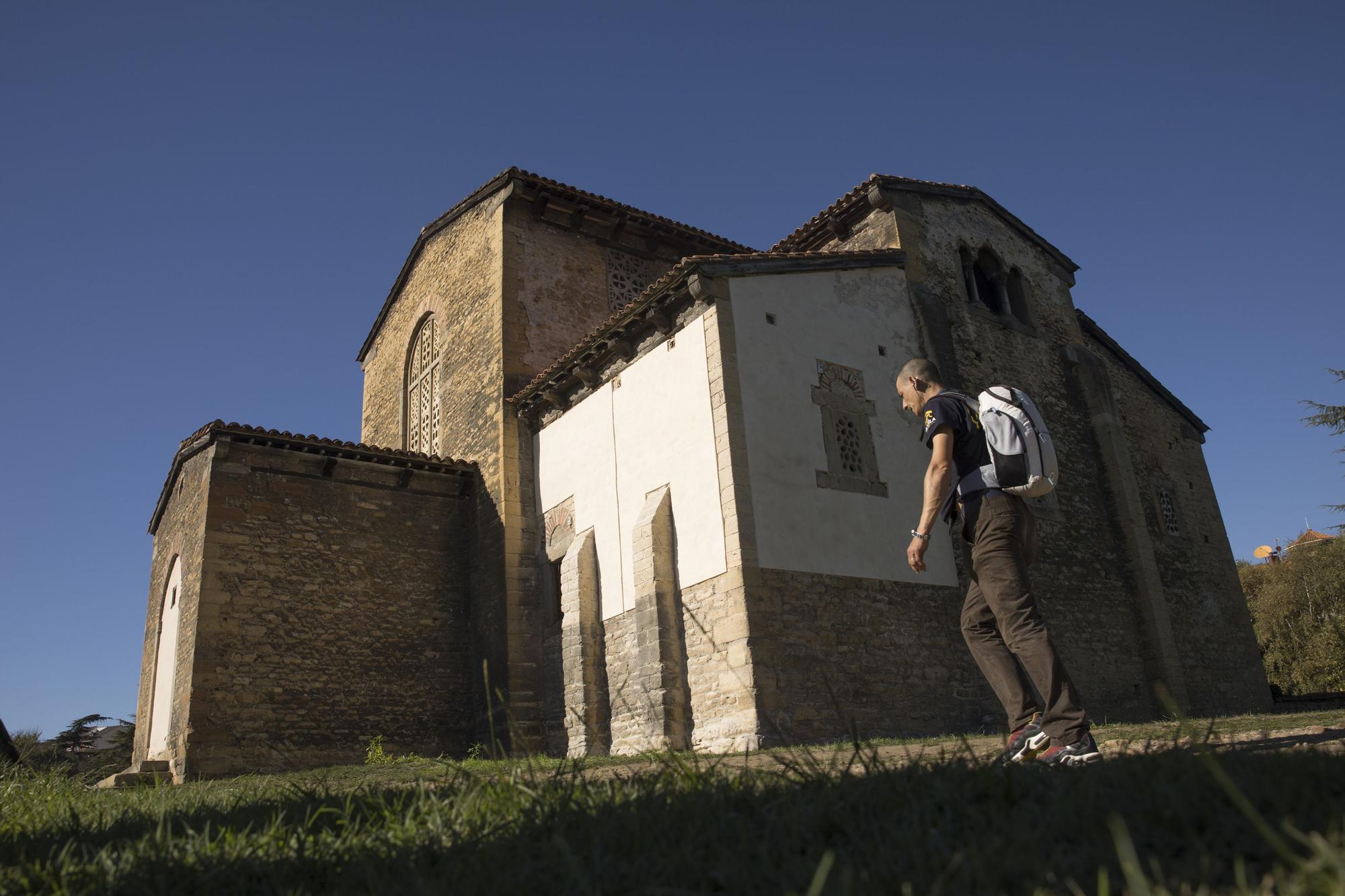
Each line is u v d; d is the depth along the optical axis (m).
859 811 2.55
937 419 4.52
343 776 9.34
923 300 16.05
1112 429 18.39
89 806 5.25
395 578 17.02
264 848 3.04
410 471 17.69
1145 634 16.94
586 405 16.00
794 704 11.71
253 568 15.66
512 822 2.92
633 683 13.59
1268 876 1.68
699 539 12.82
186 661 15.07
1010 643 4.20
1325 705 19.22
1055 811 2.30
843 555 13.01
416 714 16.42
